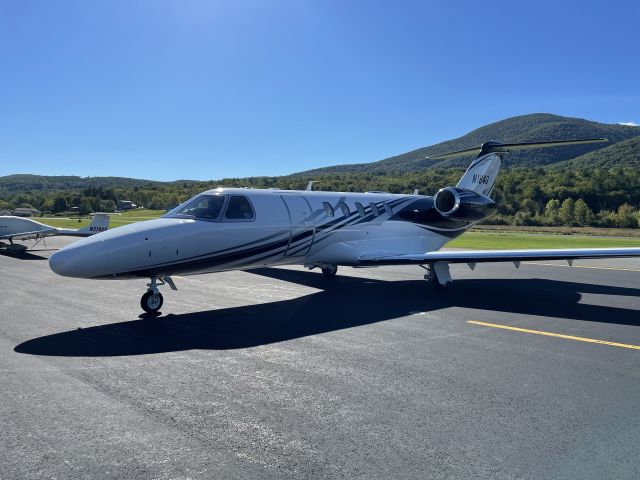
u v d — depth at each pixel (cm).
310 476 358
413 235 1480
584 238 3781
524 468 373
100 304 1045
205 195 1055
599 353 689
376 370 602
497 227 6612
